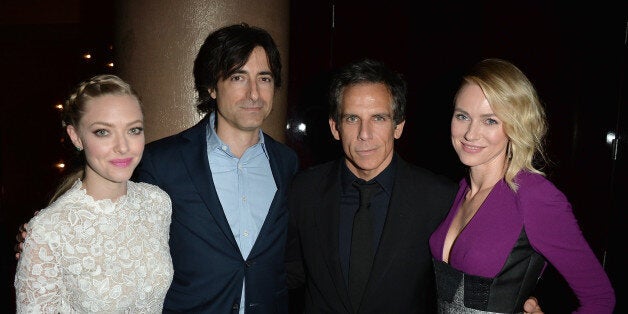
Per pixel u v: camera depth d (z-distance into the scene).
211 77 2.12
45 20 6.21
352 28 4.61
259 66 2.06
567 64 4.07
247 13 2.71
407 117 4.49
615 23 3.87
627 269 3.72
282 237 2.16
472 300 1.71
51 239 1.52
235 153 2.14
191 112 2.65
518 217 1.68
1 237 7.05
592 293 1.63
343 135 1.98
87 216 1.61
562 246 1.62
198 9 2.62
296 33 4.65
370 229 1.94
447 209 1.99
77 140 1.65
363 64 1.96
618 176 3.84
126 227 1.68
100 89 1.58
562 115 4.10
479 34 4.29
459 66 4.36
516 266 1.68
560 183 4.14
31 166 8.01
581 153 4.04
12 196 8.01
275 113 2.97
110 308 1.60
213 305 1.96
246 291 2.03
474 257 1.71
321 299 2.00
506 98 1.65
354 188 2.04
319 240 2.00
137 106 1.65
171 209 1.92
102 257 1.60
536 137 1.74
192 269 1.97
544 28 4.11
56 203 1.60
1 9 6.16
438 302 1.87
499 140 1.74
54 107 7.87
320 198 2.05
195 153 2.06
